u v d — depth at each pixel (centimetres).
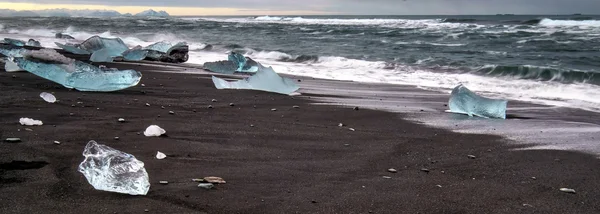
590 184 361
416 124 574
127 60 1223
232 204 290
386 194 325
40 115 491
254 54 1625
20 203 270
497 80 1005
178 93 712
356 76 1089
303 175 360
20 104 537
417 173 378
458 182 358
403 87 920
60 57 706
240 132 487
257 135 479
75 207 269
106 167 310
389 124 570
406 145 470
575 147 473
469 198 324
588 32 2314
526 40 1991
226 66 1046
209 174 346
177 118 534
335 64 1328
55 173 319
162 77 894
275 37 2505
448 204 311
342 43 2045
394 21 4206
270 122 548
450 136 515
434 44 1934
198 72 1009
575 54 1494
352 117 605
